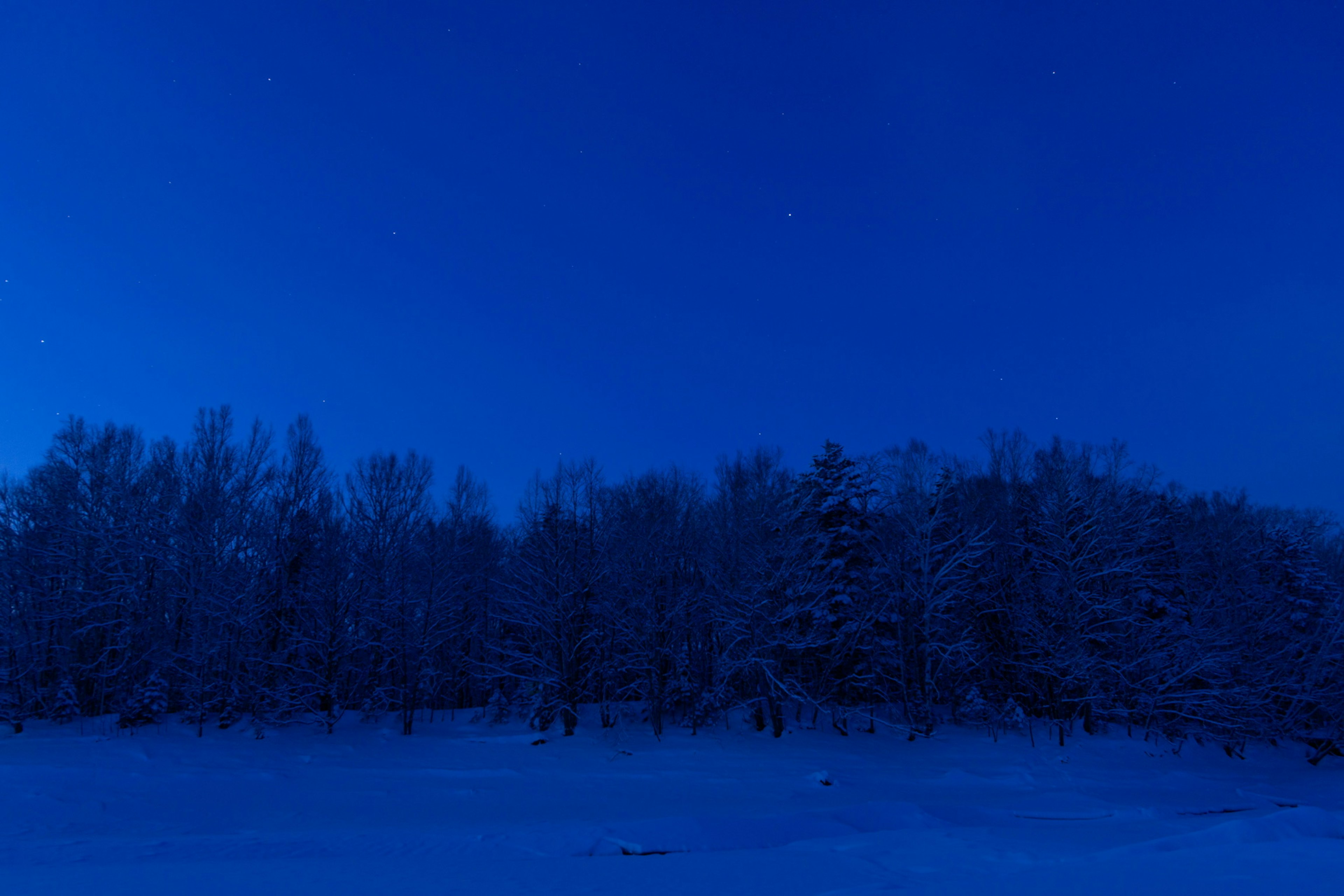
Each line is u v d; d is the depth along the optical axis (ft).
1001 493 167.32
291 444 154.71
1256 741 148.15
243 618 127.24
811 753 122.11
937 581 141.28
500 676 147.13
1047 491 153.99
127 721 121.08
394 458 150.51
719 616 134.72
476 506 177.37
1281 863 31.35
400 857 46.47
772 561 136.05
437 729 142.41
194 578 128.98
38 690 129.29
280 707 130.41
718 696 136.87
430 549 147.74
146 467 144.77
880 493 151.94
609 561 140.15
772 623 132.67
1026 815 73.20
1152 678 138.41
